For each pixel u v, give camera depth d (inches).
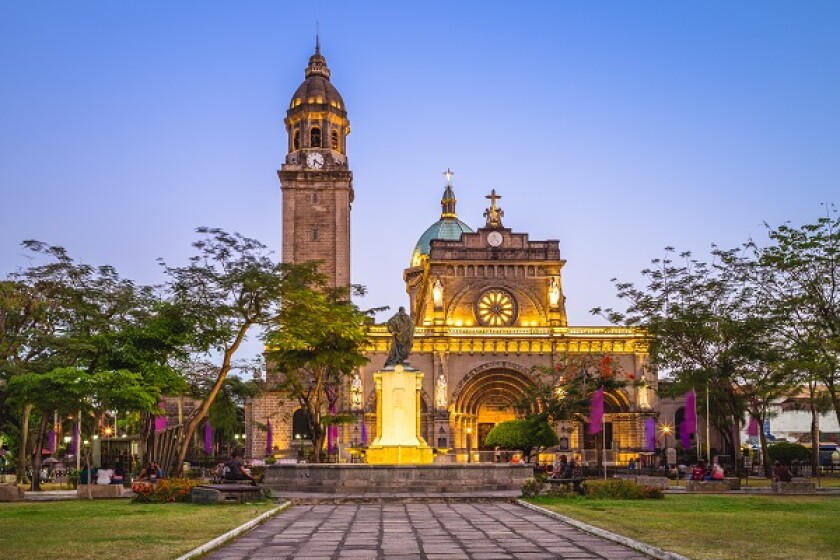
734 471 2534.5
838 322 2087.8
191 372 2790.4
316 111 4188.0
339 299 3056.1
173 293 2217.0
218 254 2185.0
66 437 3065.9
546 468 2536.9
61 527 1018.1
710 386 2549.2
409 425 1927.9
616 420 3929.6
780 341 2315.5
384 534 983.6
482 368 3978.8
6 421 2817.4
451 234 4877.0
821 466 3132.4
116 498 1648.6
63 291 2258.9
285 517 1212.5
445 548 851.4
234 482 1678.2
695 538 885.8
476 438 4077.3
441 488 1675.7
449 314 4067.4
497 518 1180.5
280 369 2593.5
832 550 797.2
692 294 2493.8
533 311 4092.0
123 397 1993.1
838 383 2427.4
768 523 1055.0
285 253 4057.6
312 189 4114.2
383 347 3954.2
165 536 915.4
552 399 3225.9
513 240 4133.9
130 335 2154.3
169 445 2407.7
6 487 1563.7
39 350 2235.5
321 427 2719.0
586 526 1010.7
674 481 2413.9
